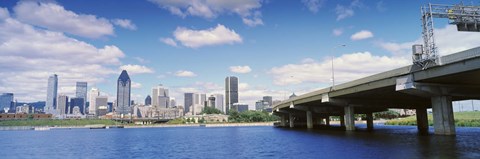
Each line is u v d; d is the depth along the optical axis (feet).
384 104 296.10
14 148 205.87
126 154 154.61
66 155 157.69
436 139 167.73
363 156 113.60
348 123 288.71
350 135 235.40
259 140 221.05
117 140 274.36
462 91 191.31
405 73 180.14
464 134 210.38
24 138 344.08
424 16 170.09
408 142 158.20
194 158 128.88
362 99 290.56
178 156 138.41
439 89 183.32
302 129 393.70
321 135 249.75
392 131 281.74
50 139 313.73
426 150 122.21
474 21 178.60
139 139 281.95
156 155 146.00
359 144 159.22
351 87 241.35
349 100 286.66
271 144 183.52
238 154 137.49
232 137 272.72
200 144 200.13
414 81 176.86
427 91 179.42
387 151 124.88
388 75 193.57
